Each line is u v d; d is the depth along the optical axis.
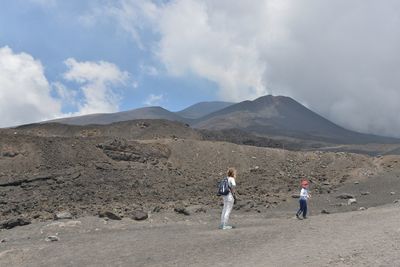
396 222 15.99
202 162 58.31
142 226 23.28
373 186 42.09
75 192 39.72
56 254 15.76
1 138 51.19
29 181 42.53
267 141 132.62
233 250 14.16
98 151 53.41
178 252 14.68
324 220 19.17
